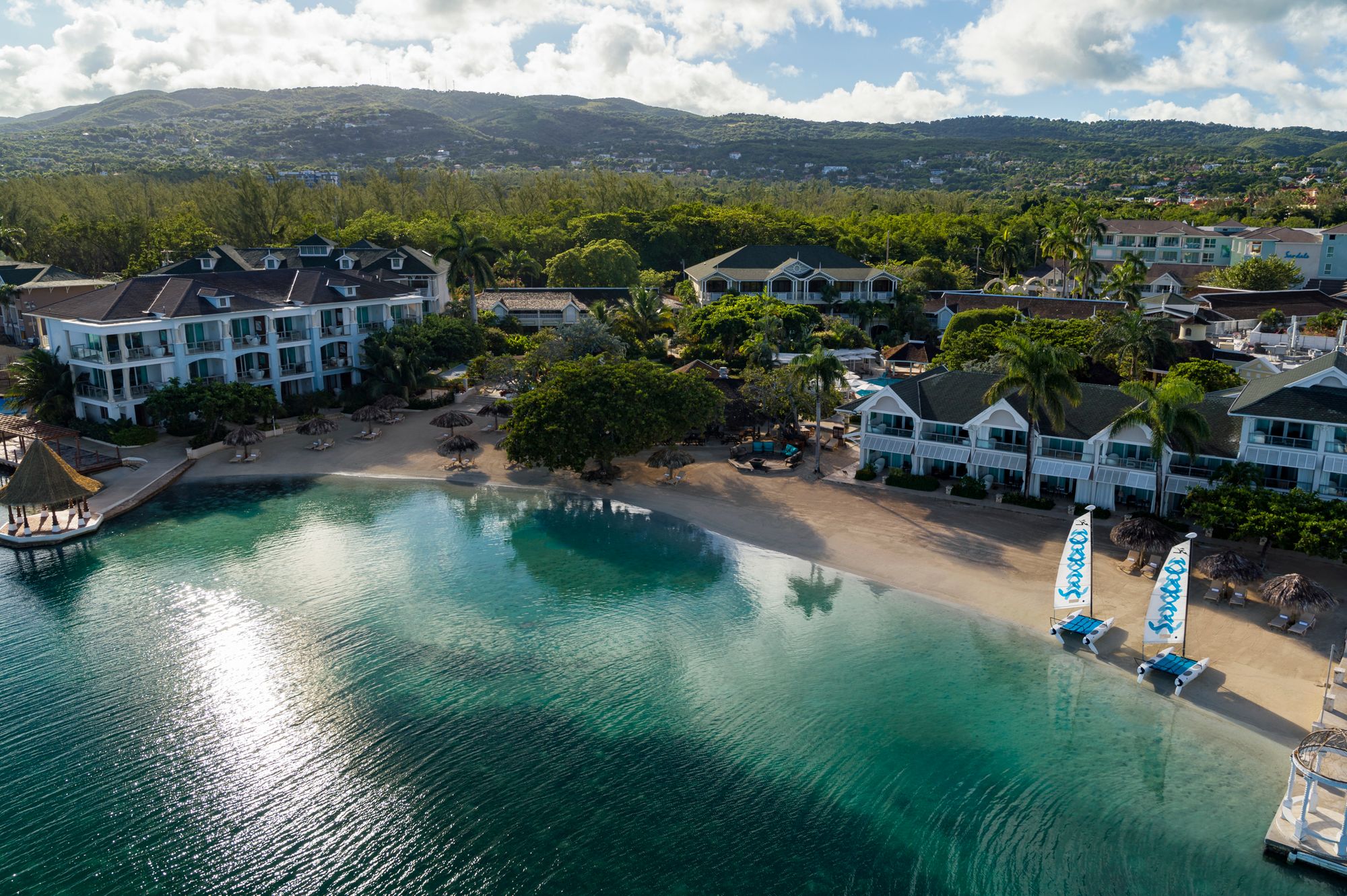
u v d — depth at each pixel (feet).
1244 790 123.95
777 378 279.08
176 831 117.39
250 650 162.71
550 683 152.15
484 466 269.23
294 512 233.55
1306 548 167.32
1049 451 222.07
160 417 278.87
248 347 307.17
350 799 123.44
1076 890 107.14
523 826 118.21
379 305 360.07
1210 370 265.95
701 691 149.89
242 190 637.30
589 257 539.29
